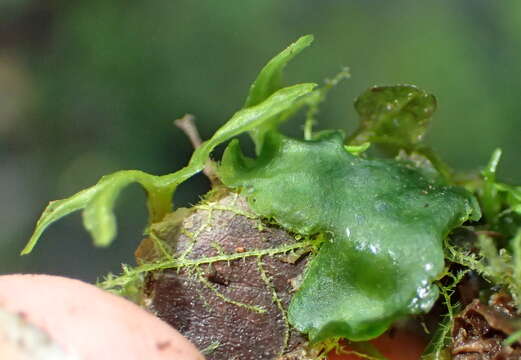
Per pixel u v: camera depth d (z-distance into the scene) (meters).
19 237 0.20
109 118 0.22
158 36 0.22
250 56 0.23
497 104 0.20
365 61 0.22
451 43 0.22
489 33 0.22
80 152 0.21
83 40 0.22
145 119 0.22
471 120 0.20
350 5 0.23
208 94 0.22
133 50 0.22
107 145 0.21
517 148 0.20
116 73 0.22
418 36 0.22
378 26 0.23
